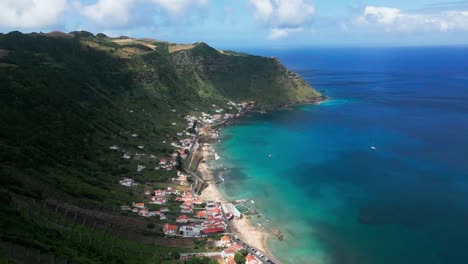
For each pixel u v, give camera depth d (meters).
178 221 161.12
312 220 168.88
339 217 170.50
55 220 130.75
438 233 154.50
